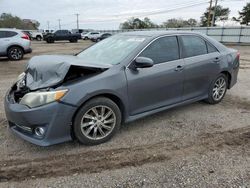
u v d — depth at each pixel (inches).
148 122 175.5
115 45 173.2
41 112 124.5
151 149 140.3
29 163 126.3
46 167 123.2
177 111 197.0
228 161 128.2
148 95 160.2
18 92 140.3
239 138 153.4
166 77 166.7
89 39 1774.1
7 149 138.8
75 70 137.2
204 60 192.1
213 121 179.0
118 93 144.3
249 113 195.5
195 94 192.9
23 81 148.1
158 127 168.1
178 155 134.0
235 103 219.1
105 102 141.4
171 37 176.4
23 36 526.0
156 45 165.5
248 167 123.0
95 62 147.4
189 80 183.2
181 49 179.6
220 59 205.3
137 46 159.3
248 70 399.9
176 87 175.8
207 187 108.3
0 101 221.1
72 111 130.3
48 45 1120.2
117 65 148.1
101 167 123.5
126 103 150.3
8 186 109.4
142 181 112.7
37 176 116.3
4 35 505.7
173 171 119.8
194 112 195.6
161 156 133.1
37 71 140.5
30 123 126.8
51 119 126.2
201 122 177.0
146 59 146.4
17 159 129.6
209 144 145.9
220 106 210.5
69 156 133.0
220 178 114.3
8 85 285.7
